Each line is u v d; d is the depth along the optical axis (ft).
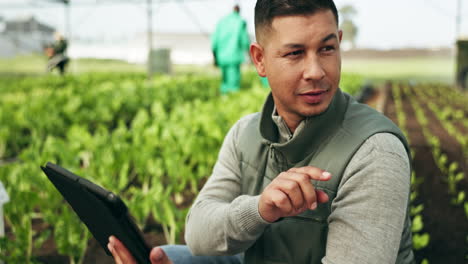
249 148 4.76
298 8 3.69
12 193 9.53
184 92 30.48
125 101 23.59
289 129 4.44
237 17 29.63
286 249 4.39
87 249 9.32
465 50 51.24
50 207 9.87
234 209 4.07
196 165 14.08
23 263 7.98
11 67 98.17
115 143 12.44
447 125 23.40
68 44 59.72
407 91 48.49
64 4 57.93
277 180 3.62
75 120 20.51
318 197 3.56
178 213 8.54
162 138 13.41
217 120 15.26
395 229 3.65
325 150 4.10
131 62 126.21
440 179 13.55
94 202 3.44
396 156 3.78
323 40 3.73
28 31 129.39
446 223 10.17
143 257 3.69
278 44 3.82
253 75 50.96
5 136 16.93
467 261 8.37
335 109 4.14
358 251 3.61
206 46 165.78
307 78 3.76
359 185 3.77
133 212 9.12
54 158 11.30
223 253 4.40
